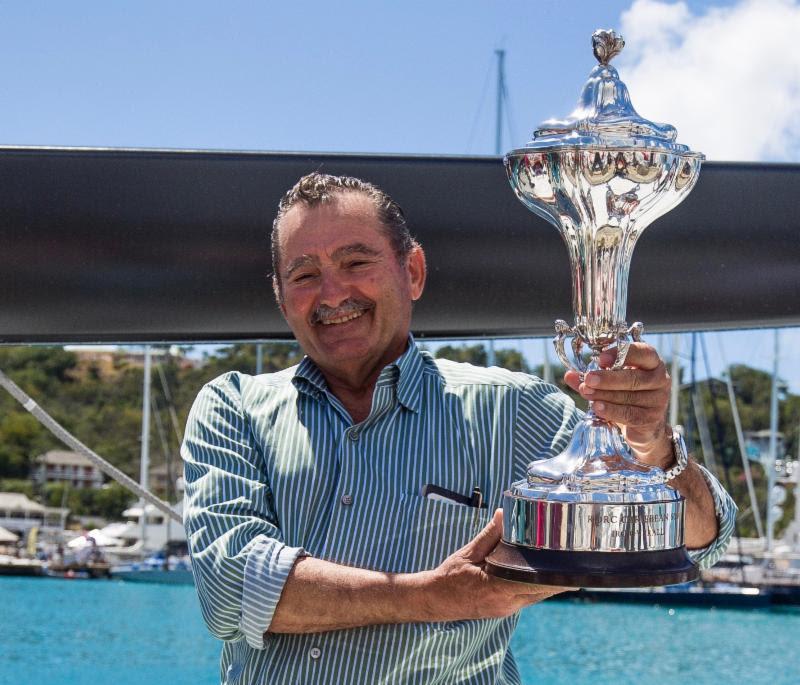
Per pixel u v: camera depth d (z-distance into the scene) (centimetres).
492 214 216
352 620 169
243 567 175
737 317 223
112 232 206
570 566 137
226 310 213
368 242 194
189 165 210
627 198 145
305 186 196
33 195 203
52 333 212
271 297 212
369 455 191
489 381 201
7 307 206
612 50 150
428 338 226
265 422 196
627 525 138
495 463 194
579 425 151
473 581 155
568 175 143
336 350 195
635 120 144
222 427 197
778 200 220
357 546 185
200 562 181
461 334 225
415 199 215
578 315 152
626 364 150
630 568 136
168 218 207
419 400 196
